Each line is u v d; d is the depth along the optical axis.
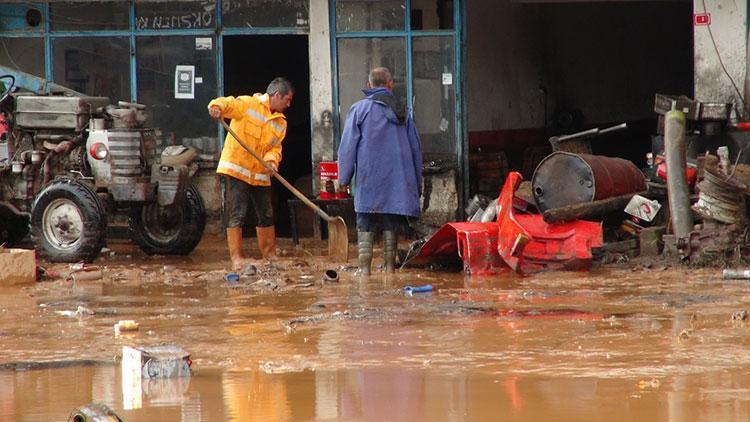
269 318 19.06
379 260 27.44
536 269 24.39
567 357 15.45
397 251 26.52
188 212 29.23
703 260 24.33
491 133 41.94
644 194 26.86
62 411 13.27
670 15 47.09
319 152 32.88
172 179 28.39
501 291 21.67
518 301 20.34
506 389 13.80
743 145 29.22
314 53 32.78
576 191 25.66
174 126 33.16
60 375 15.11
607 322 17.97
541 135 44.66
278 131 26.98
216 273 25.39
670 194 25.50
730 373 14.34
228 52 41.38
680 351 15.68
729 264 24.19
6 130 29.12
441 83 32.78
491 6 41.97
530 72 44.06
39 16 33.25
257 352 16.23
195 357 16.00
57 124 28.52
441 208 32.81
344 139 24.67
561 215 24.77
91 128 28.28
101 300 21.50
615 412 12.66
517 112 43.44
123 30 33.09
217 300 21.30
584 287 22.00
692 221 25.39
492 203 26.91
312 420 12.73
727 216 24.44
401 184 24.64
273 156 26.95
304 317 18.97
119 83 33.22
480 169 38.75
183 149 31.70
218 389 14.17
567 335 16.95
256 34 32.84
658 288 21.62
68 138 28.62
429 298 20.94
